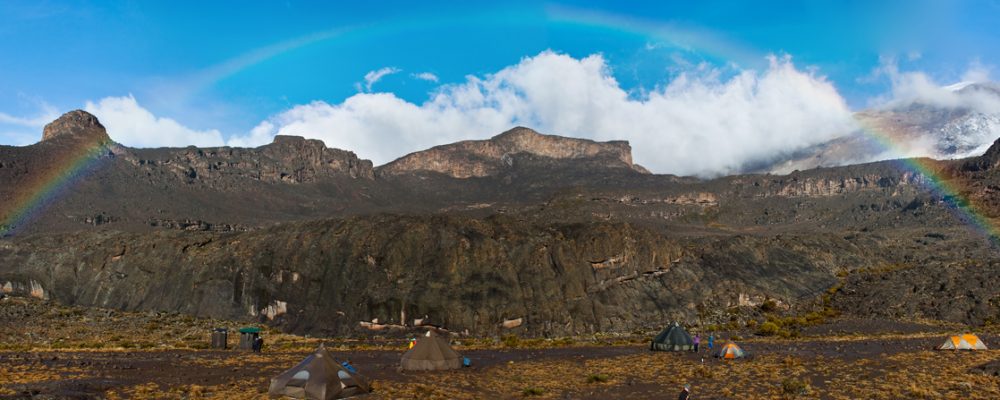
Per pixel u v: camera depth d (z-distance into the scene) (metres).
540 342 102.44
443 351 74.50
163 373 69.50
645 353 86.88
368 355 88.06
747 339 103.62
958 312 118.50
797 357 77.69
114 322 119.25
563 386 63.72
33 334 106.81
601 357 83.56
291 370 58.22
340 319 115.81
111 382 63.22
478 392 61.19
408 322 112.12
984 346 80.44
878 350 82.69
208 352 89.62
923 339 95.25
